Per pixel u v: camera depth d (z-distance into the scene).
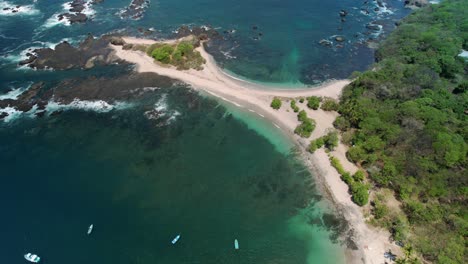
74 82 120.25
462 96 107.19
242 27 157.75
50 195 85.06
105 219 80.19
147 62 130.50
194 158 95.81
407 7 179.88
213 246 76.38
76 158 94.56
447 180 84.19
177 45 137.12
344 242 76.94
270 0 183.25
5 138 100.06
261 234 79.06
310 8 177.12
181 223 80.31
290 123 106.38
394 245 75.31
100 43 139.38
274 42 147.88
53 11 165.88
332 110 110.69
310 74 129.50
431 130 93.62
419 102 103.69
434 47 131.50
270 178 91.19
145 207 83.12
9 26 152.12
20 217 80.12
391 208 82.06
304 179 90.69
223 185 89.06
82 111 109.38
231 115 109.75
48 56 131.25
